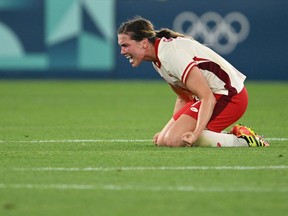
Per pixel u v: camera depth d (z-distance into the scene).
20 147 35.03
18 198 23.27
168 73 33.19
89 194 23.69
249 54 82.62
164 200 22.88
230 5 82.00
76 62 82.75
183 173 26.80
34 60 82.50
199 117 32.66
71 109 58.34
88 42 82.44
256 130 43.78
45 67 82.56
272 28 82.69
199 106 33.38
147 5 82.12
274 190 24.11
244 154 31.08
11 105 61.16
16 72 82.62
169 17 82.25
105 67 83.50
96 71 83.31
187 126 33.38
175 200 22.88
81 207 22.14
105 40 82.56
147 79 84.75
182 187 24.50
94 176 26.39
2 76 82.69
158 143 34.28
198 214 21.28
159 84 81.69
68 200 22.97
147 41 32.88
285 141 37.38
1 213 21.52
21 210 21.83
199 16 81.94
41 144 36.34
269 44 82.94
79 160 29.95
